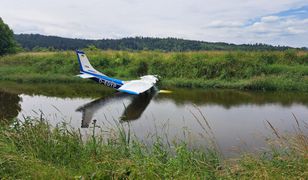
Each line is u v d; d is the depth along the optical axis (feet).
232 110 37.19
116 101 43.78
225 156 20.06
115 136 18.45
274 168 13.08
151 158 15.10
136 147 17.28
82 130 27.25
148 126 29.04
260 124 30.09
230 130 27.68
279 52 73.10
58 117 33.24
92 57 80.53
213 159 15.42
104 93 51.31
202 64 68.39
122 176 13.07
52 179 12.85
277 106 39.68
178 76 67.87
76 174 13.58
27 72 78.33
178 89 56.03
